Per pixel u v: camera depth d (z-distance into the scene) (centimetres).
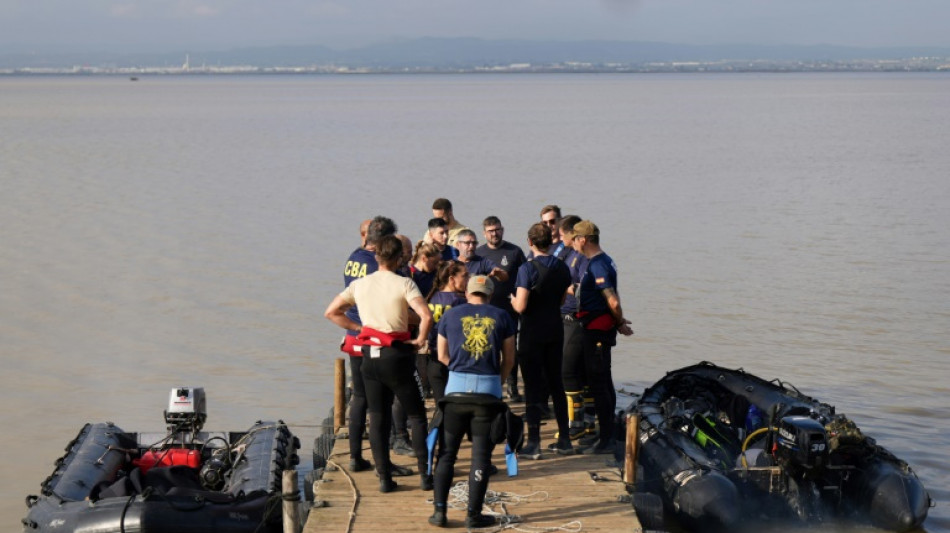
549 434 1024
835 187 3825
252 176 4275
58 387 1474
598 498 827
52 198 3525
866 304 1930
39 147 5869
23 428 1308
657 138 6669
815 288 2064
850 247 2525
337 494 830
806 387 1442
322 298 2017
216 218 3044
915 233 2731
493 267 1023
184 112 10825
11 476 1155
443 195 3556
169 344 1697
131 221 2984
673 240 2639
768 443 932
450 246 1115
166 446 1009
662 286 2092
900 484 884
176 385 1486
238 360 1609
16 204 3353
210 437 1045
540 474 889
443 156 5269
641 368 1551
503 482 868
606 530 756
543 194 3594
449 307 887
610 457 940
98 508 804
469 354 737
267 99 15625
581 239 945
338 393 1053
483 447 744
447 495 756
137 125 8294
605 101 14250
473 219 2980
